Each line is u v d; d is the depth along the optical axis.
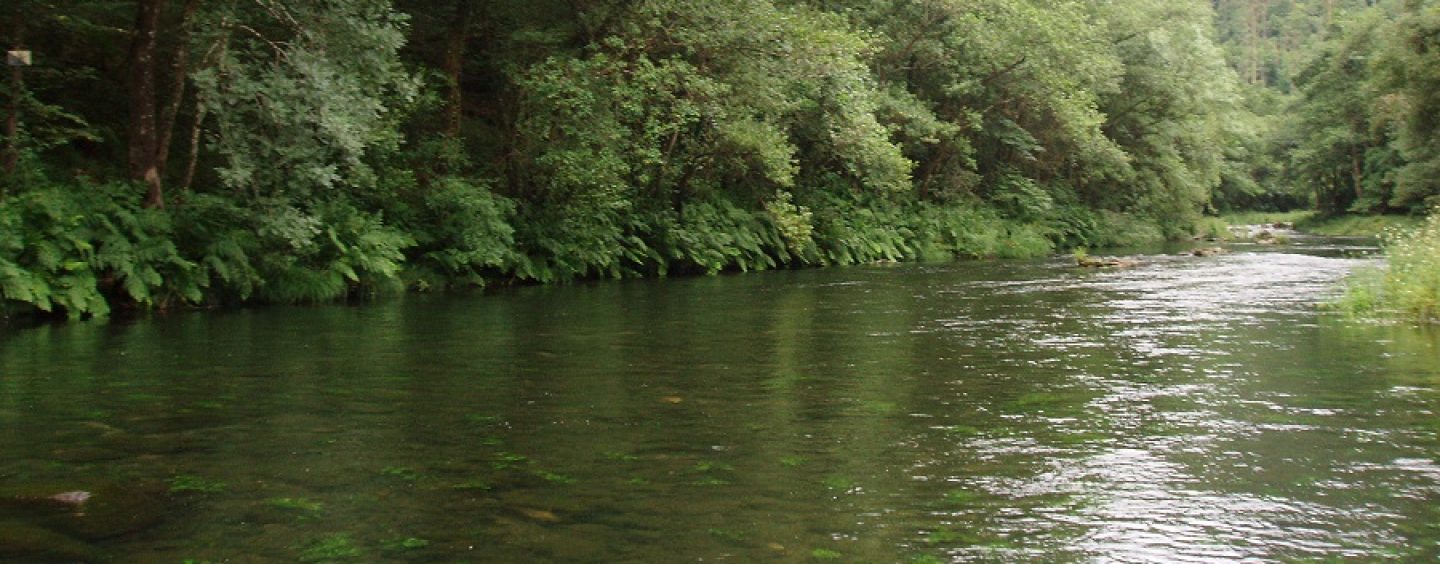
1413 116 31.19
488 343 9.70
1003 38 31.25
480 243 17.88
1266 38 121.12
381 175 17.36
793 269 24.27
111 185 13.41
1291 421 6.05
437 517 4.18
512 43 20.58
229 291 14.41
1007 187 36.16
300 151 13.60
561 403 6.58
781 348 9.29
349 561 3.67
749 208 25.41
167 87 16.00
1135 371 7.93
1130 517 4.22
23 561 3.65
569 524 4.10
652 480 4.74
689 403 6.60
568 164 18.50
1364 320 11.37
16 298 11.72
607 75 19.84
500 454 5.23
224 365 8.24
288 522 4.11
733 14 20.88
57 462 5.04
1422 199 46.84
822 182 28.59
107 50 16.58
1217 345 9.40
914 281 18.88
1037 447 5.41
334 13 14.03
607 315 12.53
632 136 20.36
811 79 22.94
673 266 22.61
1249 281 17.33
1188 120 42.50
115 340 9.99
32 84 15.24
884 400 6.71
